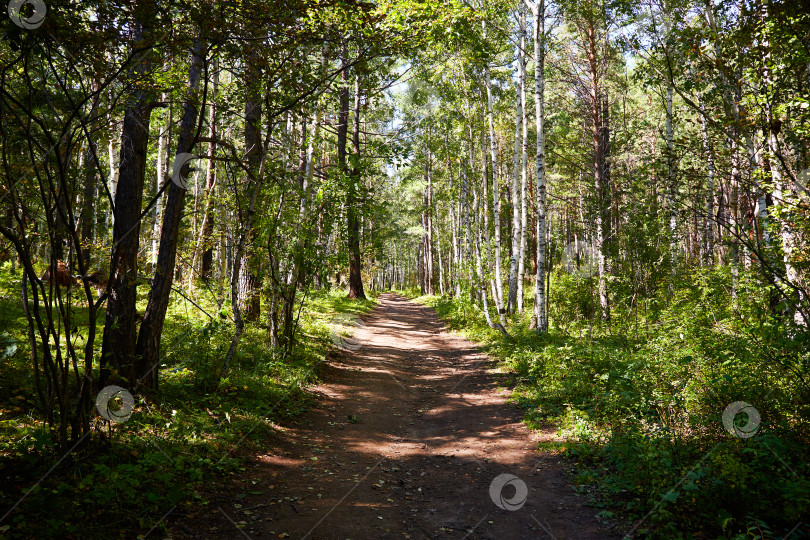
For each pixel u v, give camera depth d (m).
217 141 6.83
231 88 7.48
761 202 8.95
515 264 18.16
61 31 4.01
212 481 4.49
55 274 4.00
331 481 5.04
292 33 6.03
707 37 6.17
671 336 7.84
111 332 5.49
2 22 3.64
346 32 6.61
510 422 7.03
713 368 5.75
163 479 3.97
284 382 8.07
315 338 12.56
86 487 3.72
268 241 8.73
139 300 11.30
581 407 6.83
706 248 15.12
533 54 15.80
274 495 4.54
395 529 4.08
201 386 6.72
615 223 16.61
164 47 5.16
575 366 8.40
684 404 5.41
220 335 9.21
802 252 5.91
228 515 4.00
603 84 18.44
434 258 51.91
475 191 23.42
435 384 9.98
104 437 4.38
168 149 11.85
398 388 9.53
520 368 9.99
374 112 22.44
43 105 4.40
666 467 4.18
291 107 7.30
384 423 7.34
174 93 6.39
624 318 12.71
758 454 3.91
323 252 9.70
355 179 9.73
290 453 5.70
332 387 9.03
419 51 14.69
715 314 8.03
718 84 6.66
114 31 4.46
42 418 4.65
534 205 25.12
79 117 4.02
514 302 19.84
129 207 5.75
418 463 5.75
